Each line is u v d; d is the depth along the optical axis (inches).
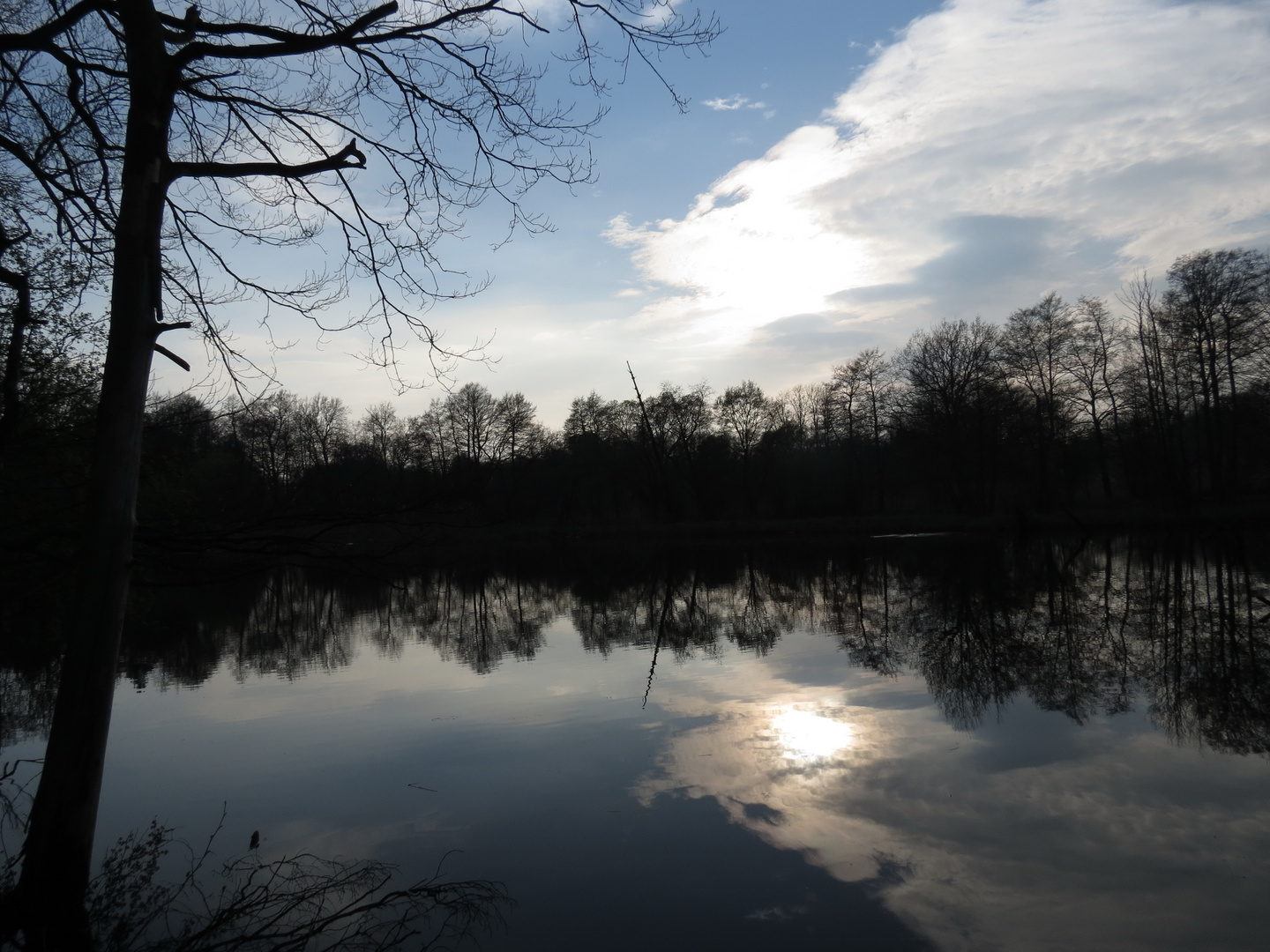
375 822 292.0
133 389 221.6
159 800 322.0
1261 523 1612.9
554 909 226.8
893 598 863.7
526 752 366.3
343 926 221.8
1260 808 274.5
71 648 213.0
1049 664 506.3
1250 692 424.2
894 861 246.7
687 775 326.0
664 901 228.5
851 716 401.4
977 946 203.2
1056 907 219.0
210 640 767.1
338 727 426.0
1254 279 1578.5
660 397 2365.9
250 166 246.1
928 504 2325.3
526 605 993.5
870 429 2395.4
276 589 1288.1
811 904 224.5
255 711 470.9
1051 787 298.8
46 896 206.8
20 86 248.7
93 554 214.2
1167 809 276.2
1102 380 1927.9
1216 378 1665.8
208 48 235.5
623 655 605.6
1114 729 365.7
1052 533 1721.2
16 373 233.1
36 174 246.8
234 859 265.6
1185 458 1733.5
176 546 227.0
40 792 212.1
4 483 358.3
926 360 1969.7
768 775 322.3
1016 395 1876.2
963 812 279.9
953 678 474.9
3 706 494.0
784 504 2420.0
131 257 222.4
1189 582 874.8
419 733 408.5
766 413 2485.2
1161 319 1718.8
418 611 979.9
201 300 266.1
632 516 2513.5
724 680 498.0
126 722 454.0
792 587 1014.4
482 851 264.7
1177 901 219.9
